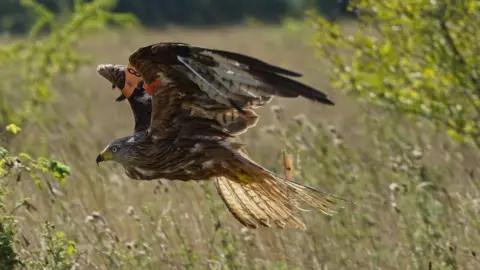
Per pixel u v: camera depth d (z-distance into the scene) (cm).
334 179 1380
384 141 1555
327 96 818
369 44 1512
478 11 1428
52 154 1588
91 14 2422
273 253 1188
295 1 7381
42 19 2433
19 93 2514
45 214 1266
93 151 1681
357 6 1492
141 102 1049
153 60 919
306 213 1271
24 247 1100
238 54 858
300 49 4719
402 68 1502
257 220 1049
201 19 7681
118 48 4769
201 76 891
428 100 1497
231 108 988
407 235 1190
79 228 1226
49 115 2153
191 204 1330
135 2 7325
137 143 1012
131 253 1145
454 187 1361
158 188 1300
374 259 1172
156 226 1218
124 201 1372
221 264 1137
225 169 1006
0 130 1802
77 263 1109
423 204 1223
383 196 1341
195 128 995
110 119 2391
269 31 5897
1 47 2400
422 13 1438
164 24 7319
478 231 1205
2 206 1083
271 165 1494
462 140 1514
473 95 1464
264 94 852
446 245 1156
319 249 1205
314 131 1481
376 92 1530
